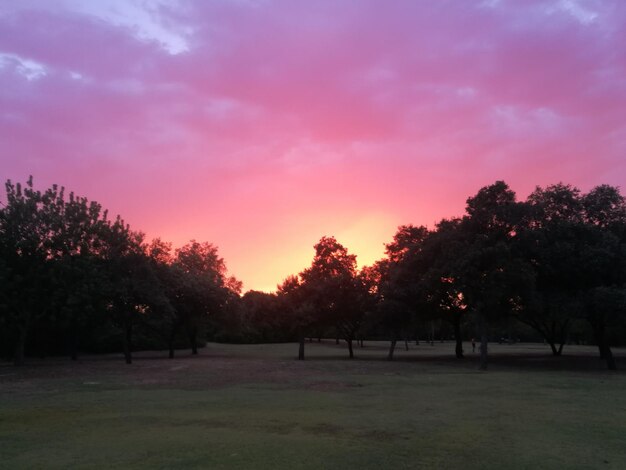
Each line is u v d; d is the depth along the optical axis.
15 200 34.03
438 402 15.34
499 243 29.83
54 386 20.62
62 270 33.84
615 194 33.53
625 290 28.25
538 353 53.56
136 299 37.00
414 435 10.41
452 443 9.70
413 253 40.47
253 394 17.34
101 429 11.04
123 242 36.94
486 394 17.47
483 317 31.61
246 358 44.28
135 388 19.53
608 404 15.07
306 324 43.47
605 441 9.95
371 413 13.17
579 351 59.38
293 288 46.28
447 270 32.00
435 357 46.09
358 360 41.31
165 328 50.56
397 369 30.28
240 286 54.56
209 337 91.44
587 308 30.27
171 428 11.10
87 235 35.84
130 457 8.60
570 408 14.20
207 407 14.22
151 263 42.25
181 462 8.27
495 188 32.00
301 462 8.29
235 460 8.40
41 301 34.88
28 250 33.97
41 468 7.96
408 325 43.91
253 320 56.44
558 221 32.25
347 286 45.38
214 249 57.19
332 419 12.23
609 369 30.86
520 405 14.77
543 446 9.51
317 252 47.91
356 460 8.44
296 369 30.09
